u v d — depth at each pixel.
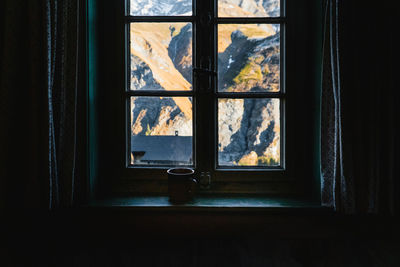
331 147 1.12
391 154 1.06
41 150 0.98
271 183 1.31
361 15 1.06
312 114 1.27
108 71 1.30
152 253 1.11
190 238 1.17
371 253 1.09
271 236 1.17
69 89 1.07
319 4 1.19
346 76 1.05
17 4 0.99
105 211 1.15
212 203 1.19
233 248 1.13
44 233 1.07
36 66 0.98
